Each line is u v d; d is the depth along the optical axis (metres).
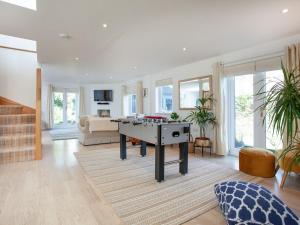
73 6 2.13
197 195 2.16
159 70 5.86
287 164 2.29
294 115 1.80
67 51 3.86
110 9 2.20
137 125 3.02
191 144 4.25
